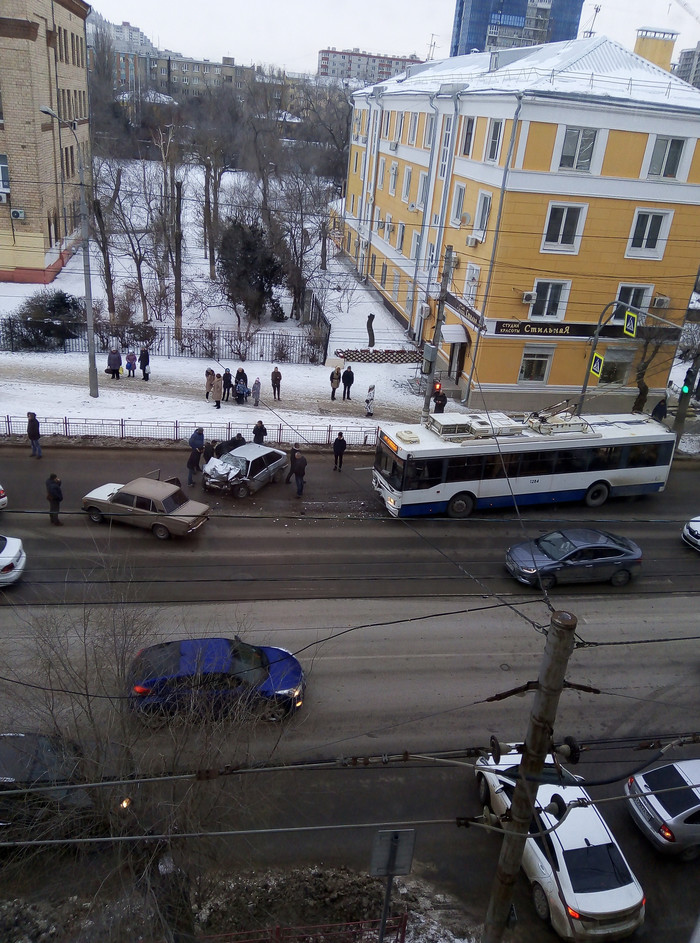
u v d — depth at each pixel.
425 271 36.00
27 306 32.34
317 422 26.30
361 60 194.38
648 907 10.09
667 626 16.48
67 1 42.84
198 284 42.41
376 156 45.12
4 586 15.23
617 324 29.56
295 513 20.34
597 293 28.98
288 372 32.19
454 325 30.77
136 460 22.47
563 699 13.74
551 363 29.84
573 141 26.52
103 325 32.31
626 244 28.34
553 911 9.48
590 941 9.32
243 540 18.56
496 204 27.25
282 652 12.91
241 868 9.70
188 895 8.38
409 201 38.78
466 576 17.78
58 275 41.91
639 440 22.36
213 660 11.46
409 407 29.28
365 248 48.31
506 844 7.10
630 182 27.27
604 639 15.77
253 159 62.03
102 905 8.10
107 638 10.20
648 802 10.95
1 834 8.73
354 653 14.45
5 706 10.25
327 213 50.22
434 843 10.66
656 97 26.81
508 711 13.25
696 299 44.16
